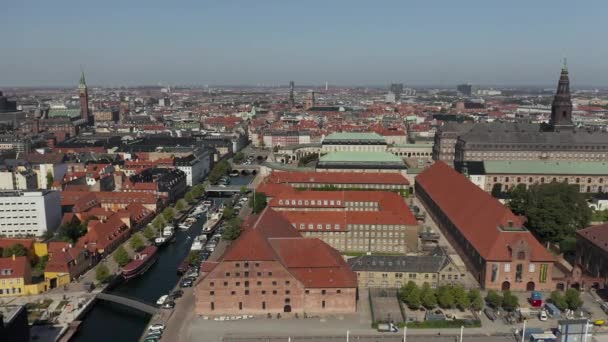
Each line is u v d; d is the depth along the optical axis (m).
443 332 144.00
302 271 159.38
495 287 171.75
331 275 158.38
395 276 174.75
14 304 168.00
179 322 153.50
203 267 167.12
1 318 121.56
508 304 153.62
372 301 164.38
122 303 169.38
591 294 169.88
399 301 164.00
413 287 159.50
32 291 176.25
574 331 130.38
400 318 152.25
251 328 148.88
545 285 171.88
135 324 161.88
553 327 145.50
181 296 172.88
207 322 153.00
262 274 156.38
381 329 145.12
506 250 171.62
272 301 157.25
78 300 171.50
